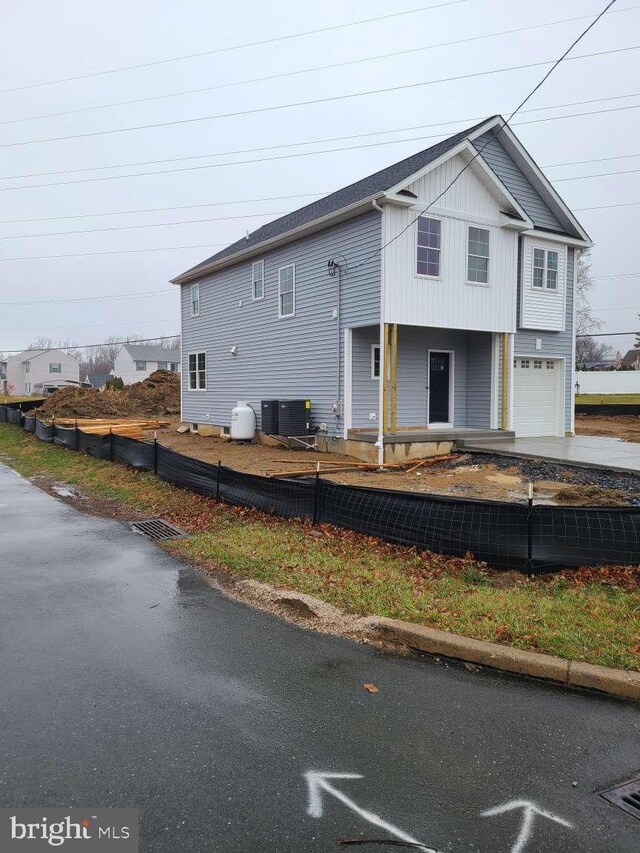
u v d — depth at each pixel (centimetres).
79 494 1189
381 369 1322
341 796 277
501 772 296
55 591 579
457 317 1439
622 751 316
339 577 582
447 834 254
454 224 1427
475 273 1477
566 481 1053
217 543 732
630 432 1989
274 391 1747
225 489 954
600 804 274
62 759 303
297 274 1622
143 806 269
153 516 952
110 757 305
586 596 507
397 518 673
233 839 249
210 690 379
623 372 4578
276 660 426
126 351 7725
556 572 567
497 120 1547
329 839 250
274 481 846
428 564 613
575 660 399
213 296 2094
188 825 257
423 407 1585
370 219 1352
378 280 1330
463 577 575
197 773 293
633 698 369
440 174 1397
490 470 1199
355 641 461
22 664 415
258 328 1820
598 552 557
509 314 1548
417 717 349
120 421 2489
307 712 353
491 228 1496
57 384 8112
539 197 1694
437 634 444
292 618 507
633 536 548
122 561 688
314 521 782
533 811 268
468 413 1650
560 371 1752
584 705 364
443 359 1630
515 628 447
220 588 589
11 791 278
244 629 483
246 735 328
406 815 265
